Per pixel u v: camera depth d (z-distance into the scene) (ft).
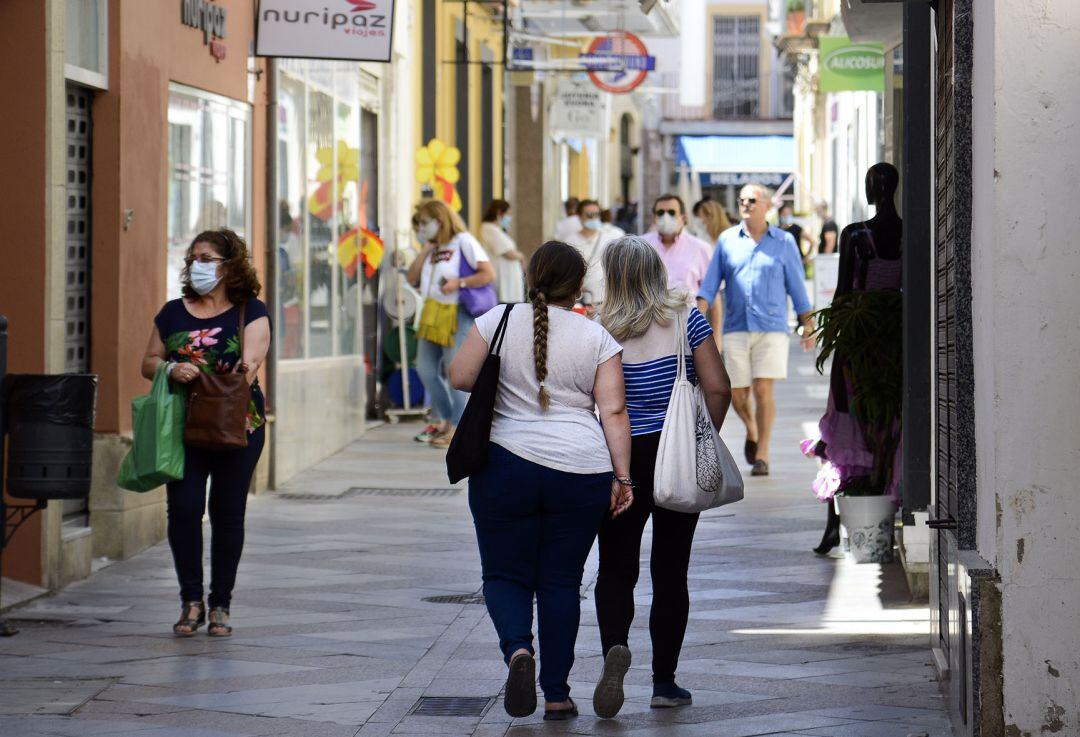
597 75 284.20
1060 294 55.42
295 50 136.77
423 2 238.48
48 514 96.27
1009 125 55.31
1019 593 56.03
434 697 72.74
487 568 67.56
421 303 204.13
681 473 67.56
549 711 68.28
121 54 108.99
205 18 127.13
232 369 85.66
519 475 66.18
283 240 149.28
